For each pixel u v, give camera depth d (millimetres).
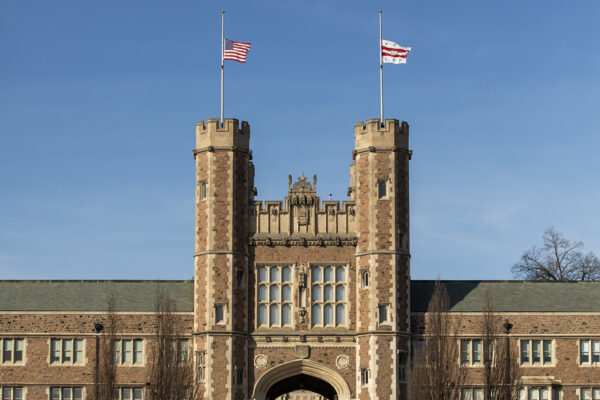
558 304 72812
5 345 71625
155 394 65938
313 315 71000
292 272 71312
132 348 71812
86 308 72375
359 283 70750
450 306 72375
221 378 69000
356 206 71812
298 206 72062
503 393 66438
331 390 76438
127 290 74562
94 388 66188
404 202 71688
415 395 65812
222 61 73500
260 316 70938
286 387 76938
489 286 74750
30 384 71062
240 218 71438
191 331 71688
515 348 71375
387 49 73688
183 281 75875
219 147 71562
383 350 69125
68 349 71688
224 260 70375
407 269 70938
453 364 66500
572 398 71000
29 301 72938
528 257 104312
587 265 103000
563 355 71438
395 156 71688
